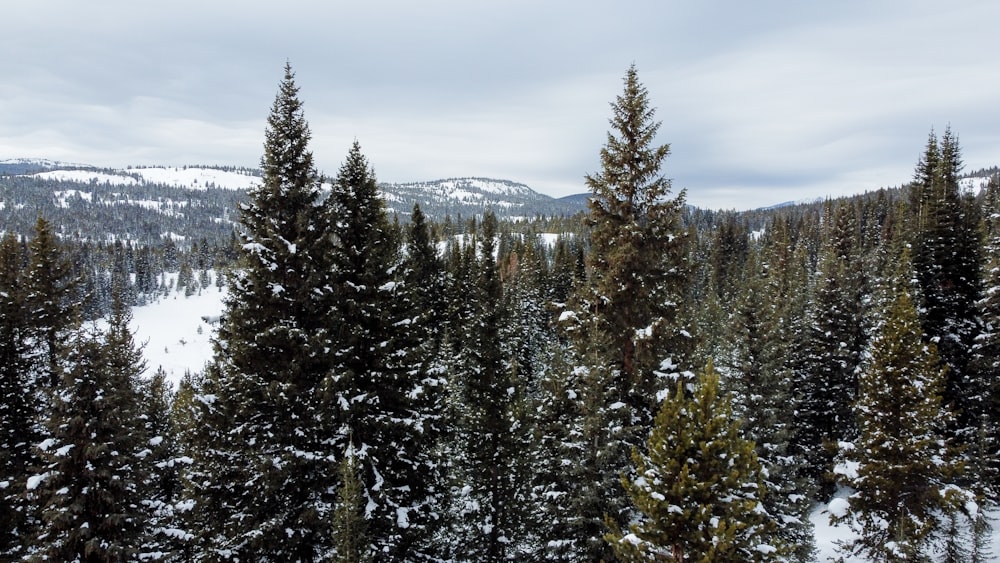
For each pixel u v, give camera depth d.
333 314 17.55
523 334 50.81
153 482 23.39
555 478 20.95
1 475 22.36
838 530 30.86
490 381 24.36
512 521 23.56
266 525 15.19
